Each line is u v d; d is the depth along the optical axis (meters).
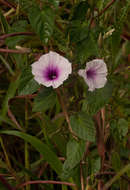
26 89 0.63
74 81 0.66
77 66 0.65
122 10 0.68
